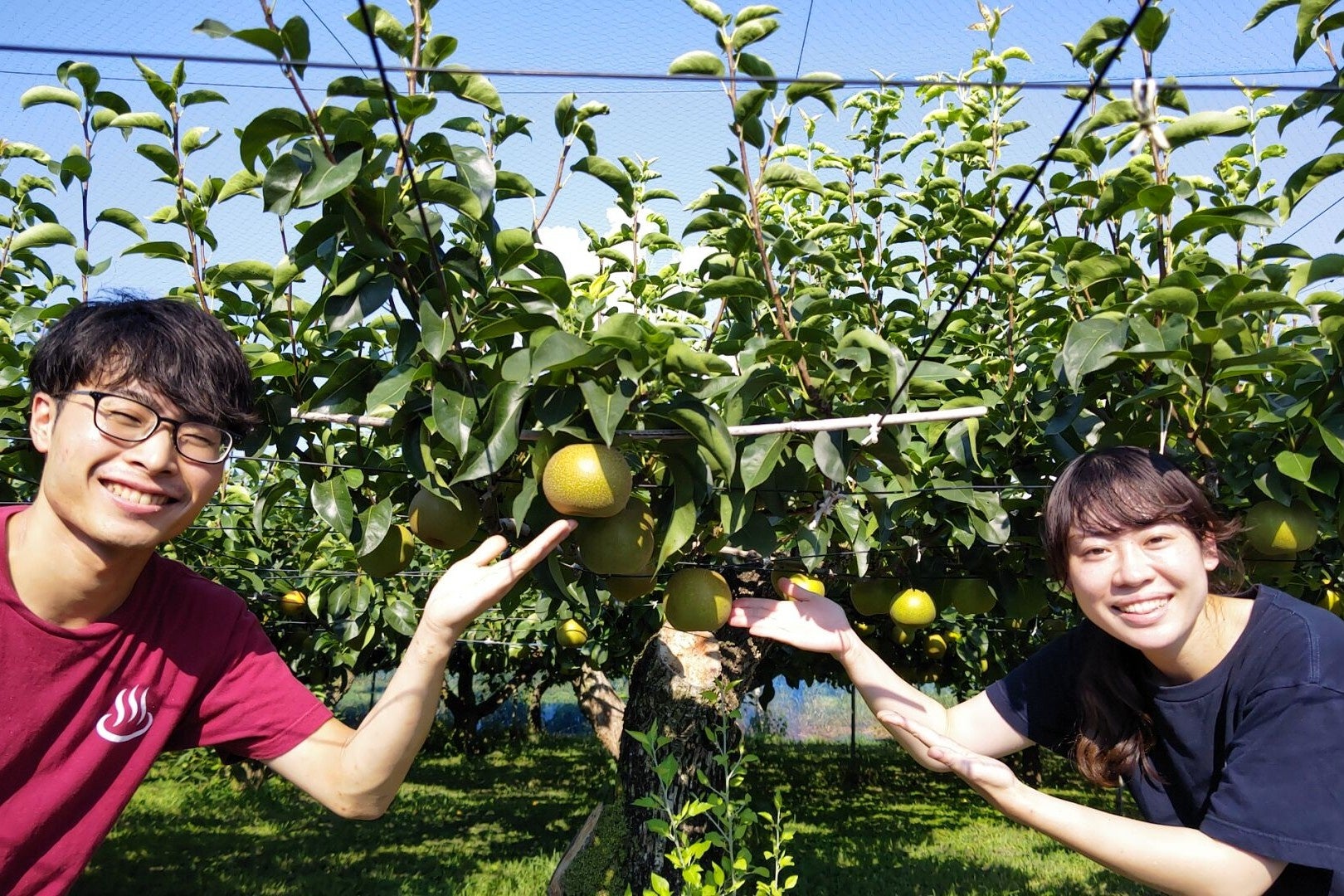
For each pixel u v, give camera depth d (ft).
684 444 7.04
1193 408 8.42
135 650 5.24
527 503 6.66
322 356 8.57
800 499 9.31
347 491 7.72
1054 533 6.10
